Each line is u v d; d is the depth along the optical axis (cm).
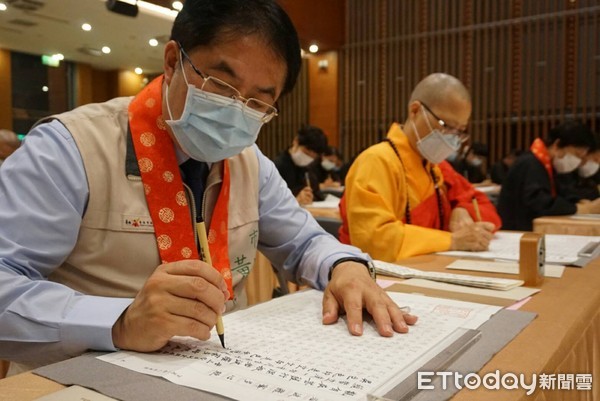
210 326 71
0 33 564
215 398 56
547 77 707
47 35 568
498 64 738
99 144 96
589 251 152
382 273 123
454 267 132
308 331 79
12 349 76
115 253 95
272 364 65
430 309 91
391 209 177
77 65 725
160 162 98
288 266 123
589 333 92
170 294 69
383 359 67
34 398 56
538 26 707
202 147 97
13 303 76
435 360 65
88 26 521
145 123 99
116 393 57
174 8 410
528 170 310
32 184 89
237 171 114
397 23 796
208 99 93
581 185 329
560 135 312
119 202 95
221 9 90
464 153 595
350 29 834
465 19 755
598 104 682
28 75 685
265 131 912
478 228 163
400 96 803
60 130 95
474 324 82
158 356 69
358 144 839
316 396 56
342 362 66
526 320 84
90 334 71
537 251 110
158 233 96
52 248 89
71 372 63
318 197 443
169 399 55
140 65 730
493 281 109
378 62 816
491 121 748
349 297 86
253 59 91
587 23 681
